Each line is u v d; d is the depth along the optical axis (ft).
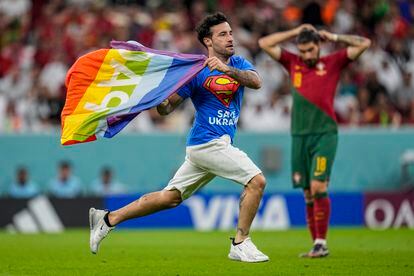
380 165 190.70
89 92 83.05
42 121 195.52
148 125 195.52
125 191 185.88
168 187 82.89
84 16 228.43
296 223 168.35
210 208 167.94
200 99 82.23
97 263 95.09
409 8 243.19
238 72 79.46
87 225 164.76
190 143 82.12
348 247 118.21
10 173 184.75
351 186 190.70
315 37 102.27
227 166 80.79
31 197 163.32
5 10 237.86
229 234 151.64
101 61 82.89
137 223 168.35
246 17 225.56
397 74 217.36
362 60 217.77
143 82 82.84
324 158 101.55
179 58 82.64
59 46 218.38
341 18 232.53
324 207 101.14
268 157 188.14
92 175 185.88
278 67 209.05
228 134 82.07
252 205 80.84
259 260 80.84
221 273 82.53
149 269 87.51
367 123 197.67
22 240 135.64
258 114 197.47
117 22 230.27
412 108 203.51
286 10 235.61
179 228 167.84
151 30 222.07
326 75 103.14
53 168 185.57
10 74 211.61
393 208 171.12
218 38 82.94
